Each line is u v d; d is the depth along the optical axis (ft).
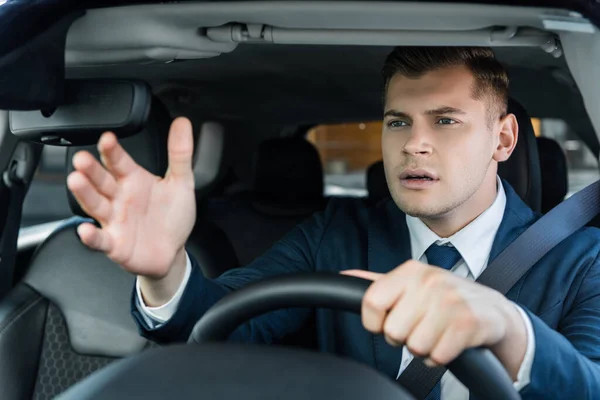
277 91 8.09
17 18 3.27
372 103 9.09
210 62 6.05
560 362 2.93
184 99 7.99
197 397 2.02
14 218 6.24
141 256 3.01
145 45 3.84
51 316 6.36
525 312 2.88
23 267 6.95
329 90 8.05
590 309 4.21
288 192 9.09
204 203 8.68
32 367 6.19
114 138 2.84
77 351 6.29
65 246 6.53
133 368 2.17
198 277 3.66
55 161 40.91
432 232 4.65
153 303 3.60
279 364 2.17
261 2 3.55
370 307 2.44
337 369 2.17
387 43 3.94
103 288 6.35
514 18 3.47
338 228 5.14
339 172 21.57
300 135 12.09
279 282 2.76
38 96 3.53
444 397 4.28
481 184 4.55
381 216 5.04
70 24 3.62
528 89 7.99
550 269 4.44
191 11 3.66
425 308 2.38
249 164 10.82
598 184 4.56
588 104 3.87
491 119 4.40
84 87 3.67
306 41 3.98
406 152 4.25
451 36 3.78
